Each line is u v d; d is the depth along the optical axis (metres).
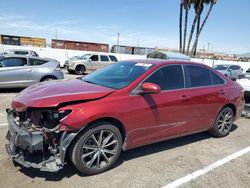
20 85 9.88
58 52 32.53
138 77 4.17
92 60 21.70
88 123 3.47
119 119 3.77
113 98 3.78
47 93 3.70
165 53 18.39
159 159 4.38
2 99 8.53
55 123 3.44
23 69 9.87
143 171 3.93
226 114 5.69
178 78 4.70
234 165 4.34
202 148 5.01
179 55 19.08
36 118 3.47
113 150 3.85
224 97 5.43
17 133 3.45
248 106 7.58
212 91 5.18
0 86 9.55
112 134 3.78
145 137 4.19
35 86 4.25
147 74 4.25
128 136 3.96
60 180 3.52
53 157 3.48
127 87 3.98
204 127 5.24
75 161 3.52
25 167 3.72
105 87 4.06
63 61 24.66
